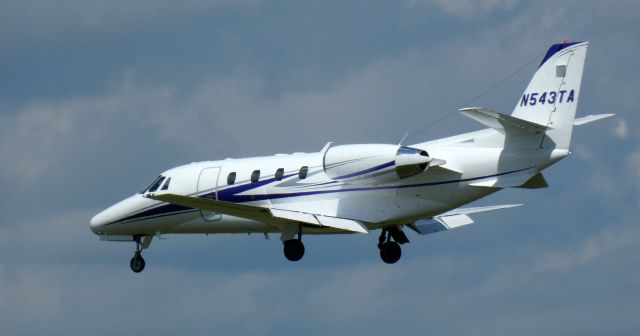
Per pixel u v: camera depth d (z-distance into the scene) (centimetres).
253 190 11881
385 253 12131
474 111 10306
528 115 11006
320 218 11281
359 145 11288
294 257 11625
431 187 11212
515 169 10944
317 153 11869
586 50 10881
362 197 11412
